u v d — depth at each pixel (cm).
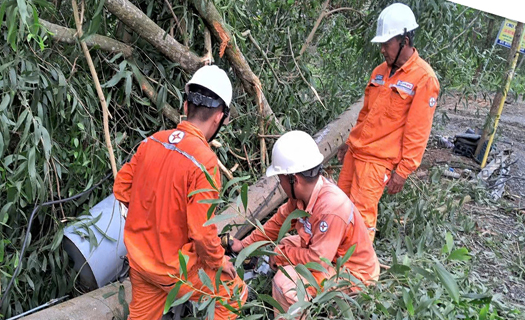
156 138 223
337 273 185
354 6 525
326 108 470
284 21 469
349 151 356
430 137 683
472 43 553
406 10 310
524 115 864
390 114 321
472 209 469
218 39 356
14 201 252
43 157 278
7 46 258
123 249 286
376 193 335
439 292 203
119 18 305
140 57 346
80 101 290
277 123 410
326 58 552
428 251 347
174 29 363
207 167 209
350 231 246
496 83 573
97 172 315
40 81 276
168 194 211
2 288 260
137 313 238
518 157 639
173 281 220
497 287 340
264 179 364
